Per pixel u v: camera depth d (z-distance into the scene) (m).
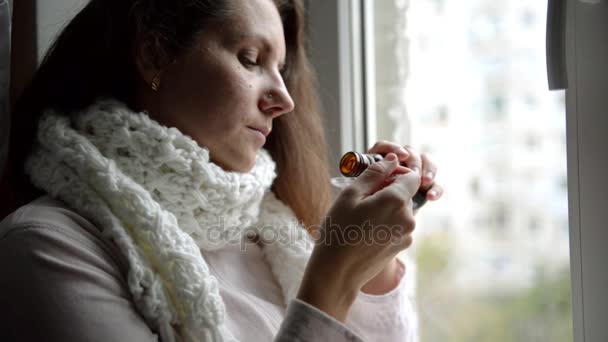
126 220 0.63
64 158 0.65
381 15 1.06
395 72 1.05
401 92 1.05
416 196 0.83
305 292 0.63
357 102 1.05
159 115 0.72
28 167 0.71
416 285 1.05
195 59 0.69
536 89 0.90
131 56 0.73
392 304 0.84
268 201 0.91
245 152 0.72
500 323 0.96
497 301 0.97
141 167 0.67
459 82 1.00
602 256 0.74
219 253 0.80
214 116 0.69
